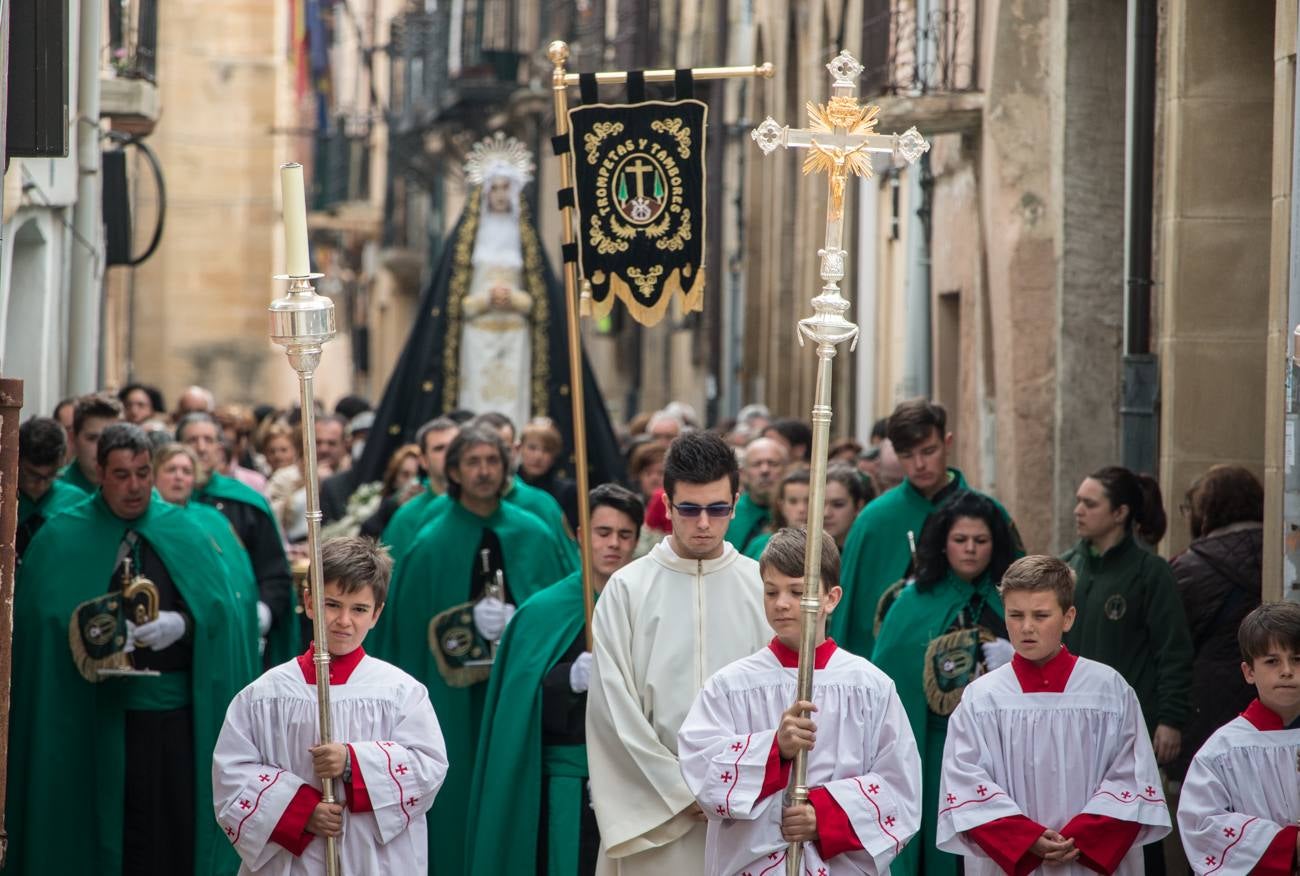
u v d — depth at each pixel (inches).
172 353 2866.6
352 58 3759.8
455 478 793.6
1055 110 1053.2
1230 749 501.4
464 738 762.2
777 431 1046.4
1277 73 657.6
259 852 506.0
